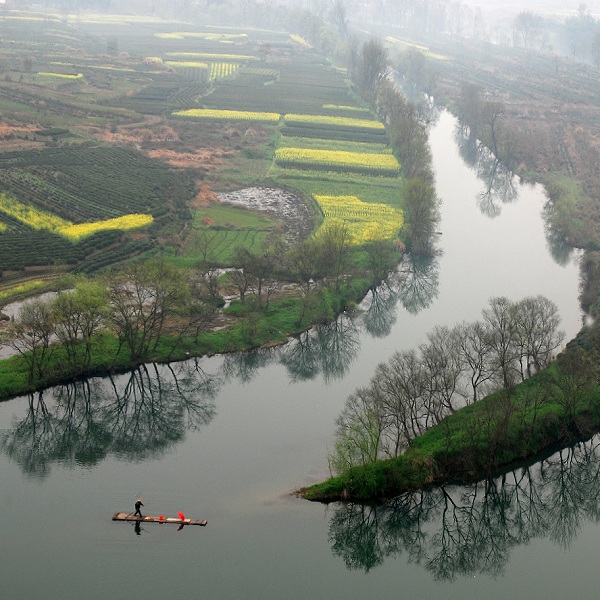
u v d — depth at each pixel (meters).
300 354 128.62
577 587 81.69
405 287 158.38
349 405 97.19
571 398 103.25
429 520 91.12
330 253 142.88
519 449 97.81
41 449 99.69
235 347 127.44
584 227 188.62
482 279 163.12
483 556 87.44
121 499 88.19
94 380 116.31
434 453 94.31
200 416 108.62
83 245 154.88
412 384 96.81
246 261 140.88
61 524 82.94
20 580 75.12
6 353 117.12
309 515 86.81
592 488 99.12
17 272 142.75
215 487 91.31
